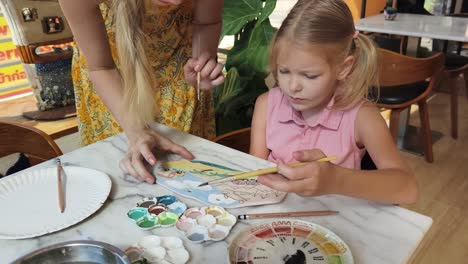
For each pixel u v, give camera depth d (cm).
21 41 204
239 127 219
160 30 125
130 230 71
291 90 95
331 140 108
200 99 146
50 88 231
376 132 101
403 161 96
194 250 65
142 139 97
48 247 58
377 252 63
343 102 105
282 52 93
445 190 214
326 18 91
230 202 78
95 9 101
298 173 69
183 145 104
